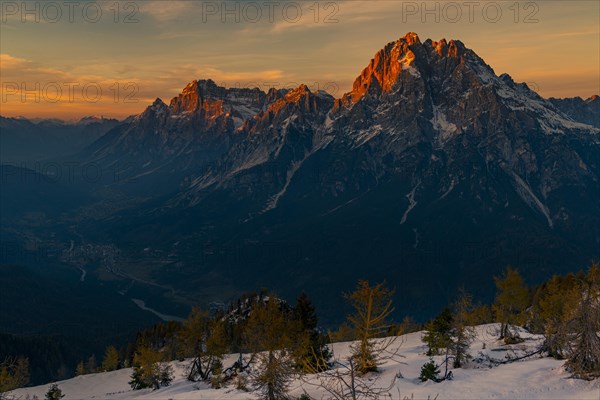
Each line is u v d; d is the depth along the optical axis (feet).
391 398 116.26
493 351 168.14
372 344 145.28
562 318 144.46
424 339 187.73
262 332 204.33
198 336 270.87
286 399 126.52
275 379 131.44
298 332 187.93
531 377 123.75
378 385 128.47
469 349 179.93
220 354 260.21
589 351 118.21
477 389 119.14
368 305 144.15
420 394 119.24
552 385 115.24
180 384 259.39
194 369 275.39
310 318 216.54
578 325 120.78
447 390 120.47
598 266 125.08
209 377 257.96
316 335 201.57
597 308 119.75
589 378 115.03
